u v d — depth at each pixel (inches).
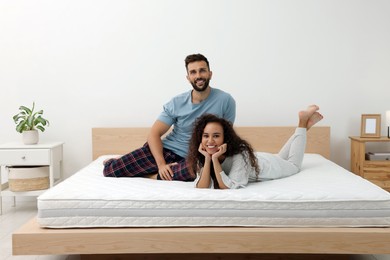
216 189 84.9
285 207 79.0
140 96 142.5
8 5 140.9
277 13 140.6
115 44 141.6
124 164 101.3
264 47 141.3
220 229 78.4
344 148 143.9
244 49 141.3
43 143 134.0
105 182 92.4
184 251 77.7
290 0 140.4
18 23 141.1
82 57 141.9
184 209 79.3
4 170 143.9
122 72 142.1
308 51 141.5
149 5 140.7
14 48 141.7
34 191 127.4
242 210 79.3
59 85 142.5
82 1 140.8
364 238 76.8
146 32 141.3
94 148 140.4
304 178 95.5
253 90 142.3
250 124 142.8
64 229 79.2
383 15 140.6
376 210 79.0
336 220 79.0
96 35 141.4
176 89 142.2
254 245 77.4
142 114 142.8
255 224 79.5
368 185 87.1
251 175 92.2
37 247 77.2
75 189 83.7
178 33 141.0
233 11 140.5
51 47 141.7
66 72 142.2
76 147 143.7
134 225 79.4
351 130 143.4
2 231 111.2
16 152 126.2
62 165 140.3
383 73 141.9
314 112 106.7
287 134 139.5
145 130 140.1
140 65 141.8
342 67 141.9
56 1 140.7
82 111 142.9
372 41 141.3
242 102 142.5
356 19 140.8
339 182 89.4
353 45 141.4
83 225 79.3
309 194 80.0
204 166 86.8
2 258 92.4
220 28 140.9
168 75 141.9
